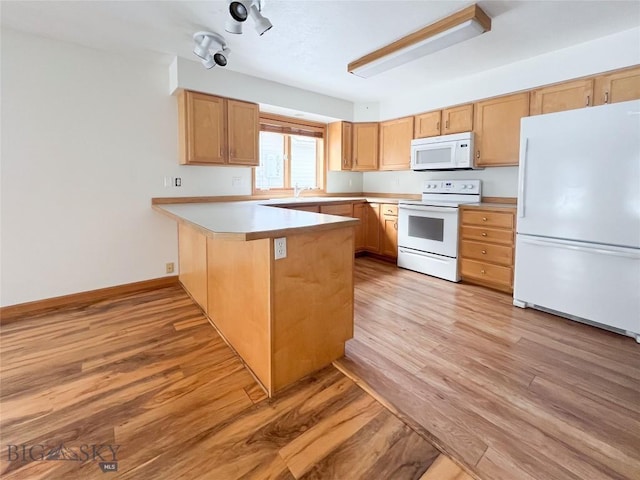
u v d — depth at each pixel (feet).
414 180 15.11
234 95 10.95
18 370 6.07
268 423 4.79
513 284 10.03
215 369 6.18
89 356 6.60
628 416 4.87
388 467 4.04
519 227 9.03
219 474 3.93
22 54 8.29
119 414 4.94
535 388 5.57
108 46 9.14
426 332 7.70
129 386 5.63
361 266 13.91
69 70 8.95
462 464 4.07
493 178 12.16
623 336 7.45
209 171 11.79
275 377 5.47
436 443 4.40
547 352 6.75
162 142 10.67
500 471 3.95
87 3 6.93
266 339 5.44
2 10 7.22
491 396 5.37
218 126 10.73
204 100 10.39
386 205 14.33
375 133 15.21
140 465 4.04
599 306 7.69
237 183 12.58
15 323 8.09
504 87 10.61
